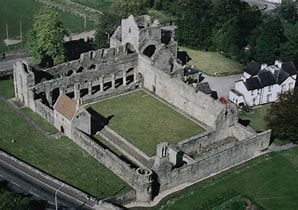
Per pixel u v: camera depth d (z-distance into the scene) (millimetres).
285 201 157250
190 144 175000
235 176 166375
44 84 195000
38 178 159500
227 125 182875
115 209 147625
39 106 191375
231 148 168125
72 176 161875
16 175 160000
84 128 179250
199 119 196250
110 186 158500
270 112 184500
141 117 196125
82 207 148625
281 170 170250
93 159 170125
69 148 175000
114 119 193750
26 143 176625
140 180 151125
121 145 178625
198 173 163375
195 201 154875
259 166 171500
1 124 186375
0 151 170125
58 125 183750
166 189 158875
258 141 175625
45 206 148250
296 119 179125
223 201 155250
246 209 153125
